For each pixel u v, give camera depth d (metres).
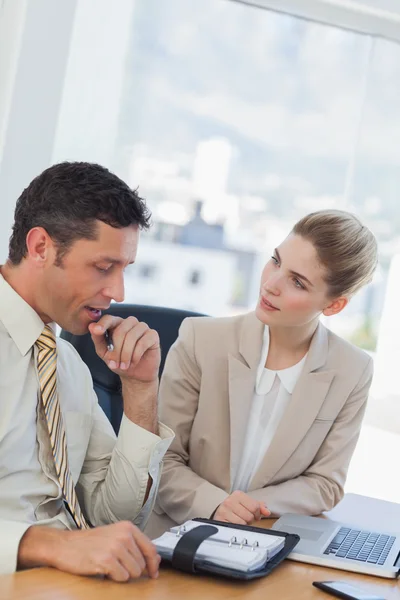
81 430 1.67
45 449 1.54
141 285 4.21
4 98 3.48
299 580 1.37
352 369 2.05
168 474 1.90
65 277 1.47
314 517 1.80
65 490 1.50
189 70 4.13
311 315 1.94
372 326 4.27
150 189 4.16
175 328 2.30
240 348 2.01
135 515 1.64
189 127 4.17
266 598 1.26
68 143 3.72
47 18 3.50
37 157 3.56
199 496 1.82
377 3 3.97
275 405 2.01
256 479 1.96
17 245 1.51
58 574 1.24
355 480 3.99
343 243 1.90
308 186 4.28
